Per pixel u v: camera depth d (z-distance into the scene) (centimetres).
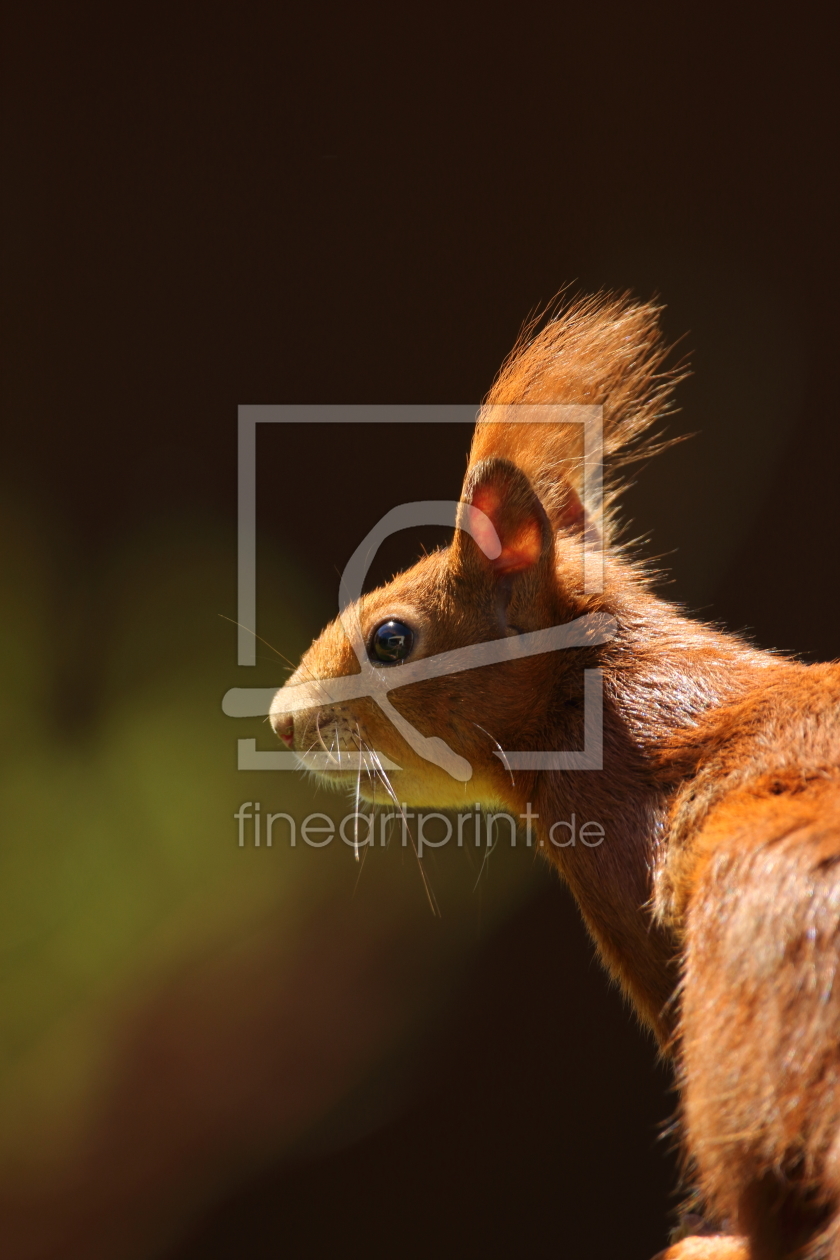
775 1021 268
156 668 309
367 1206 293
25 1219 290
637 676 273
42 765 293
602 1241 293
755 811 270
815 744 271
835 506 307
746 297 317
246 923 291
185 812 292
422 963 292
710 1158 269
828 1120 268
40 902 291
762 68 325
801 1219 269
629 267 323
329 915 292
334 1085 292
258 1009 292
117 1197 291
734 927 269
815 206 320
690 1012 269
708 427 311
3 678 302
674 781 272
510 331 325
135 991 291
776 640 307
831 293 314
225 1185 292
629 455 276
